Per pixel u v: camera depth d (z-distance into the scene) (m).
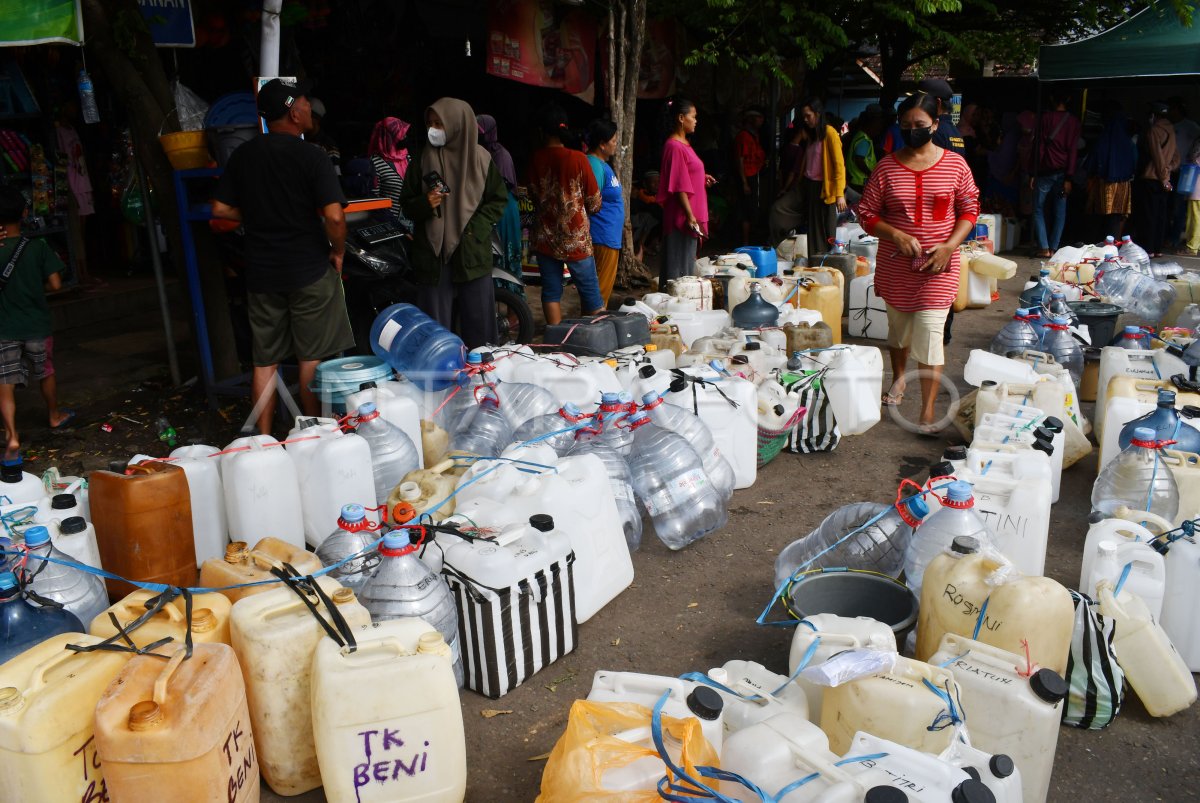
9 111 8.98
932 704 2.56
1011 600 2.91
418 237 6.46
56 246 9.68
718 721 2.48
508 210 8.94
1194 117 14.73
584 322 6.13
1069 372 6.16
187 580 3.58
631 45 9.92
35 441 6.11
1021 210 13.38
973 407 5.74
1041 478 3.98
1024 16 14.66
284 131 5.28
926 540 3.53
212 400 6.43
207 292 6.59
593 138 7.97
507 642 3.35
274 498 3.96
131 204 7.29
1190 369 5.38
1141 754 3.09
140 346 8.49
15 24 5.57
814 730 2.44
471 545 3.36
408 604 3.07
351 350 6.59
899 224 5.79
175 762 2.32
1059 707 2.64
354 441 4.09
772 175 13.06
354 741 2.60
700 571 4.34
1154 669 3.18
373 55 10.04
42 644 2.59
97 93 10.26
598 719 2.41
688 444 4.54
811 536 4.22
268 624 2.76
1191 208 12.98
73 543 3.37
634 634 3.81
